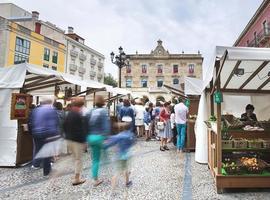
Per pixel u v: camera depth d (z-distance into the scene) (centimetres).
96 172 517
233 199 439
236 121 632
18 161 668
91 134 506
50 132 562
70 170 620
